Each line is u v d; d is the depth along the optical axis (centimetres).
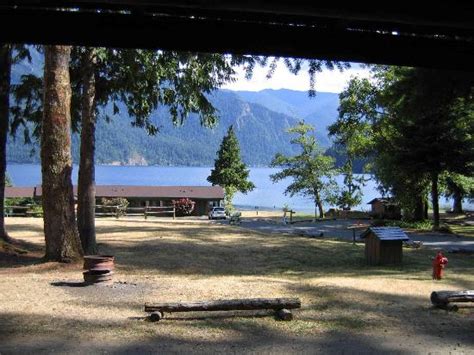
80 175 1669
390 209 4197
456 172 3241
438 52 360
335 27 344
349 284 1173
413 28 342
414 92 1653
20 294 996
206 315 840
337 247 2083
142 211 4675
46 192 1401
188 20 338
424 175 3422
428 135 3083
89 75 1653
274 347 677
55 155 1397
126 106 1905
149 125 1905
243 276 1325
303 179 5022
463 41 358
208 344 685
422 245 2259
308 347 680
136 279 1217
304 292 1056
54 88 1395
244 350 662
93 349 656
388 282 1215
